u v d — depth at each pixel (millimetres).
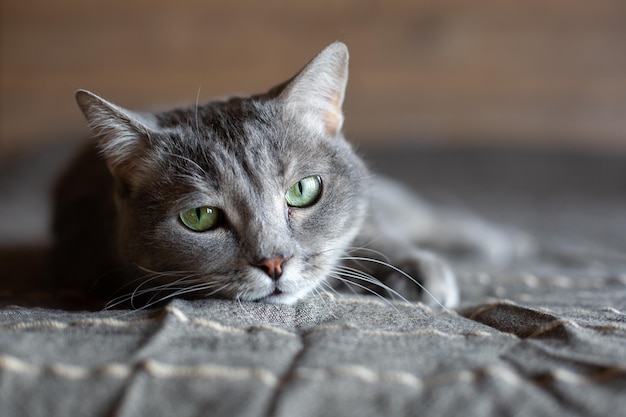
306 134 382
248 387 269
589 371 276
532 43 838
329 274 373
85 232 426
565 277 410
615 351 288
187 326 304
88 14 836
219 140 368
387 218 475
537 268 445
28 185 717
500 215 615
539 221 591
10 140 856
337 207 374
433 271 378
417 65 846
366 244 399
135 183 377
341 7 834
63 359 280
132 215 373
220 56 845
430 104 853
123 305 366
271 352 288
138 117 381
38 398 268
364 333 306
